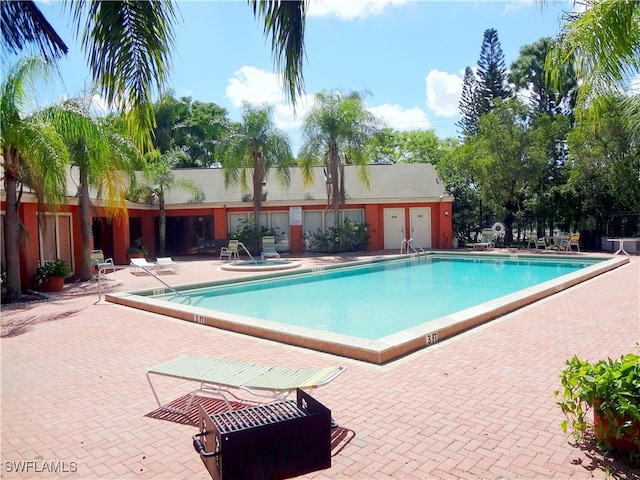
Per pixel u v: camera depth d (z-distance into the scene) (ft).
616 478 10.71
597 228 78.48
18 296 38.40
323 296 43.29
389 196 84.02
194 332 26.25
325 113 71.87
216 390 16.94
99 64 13.24
